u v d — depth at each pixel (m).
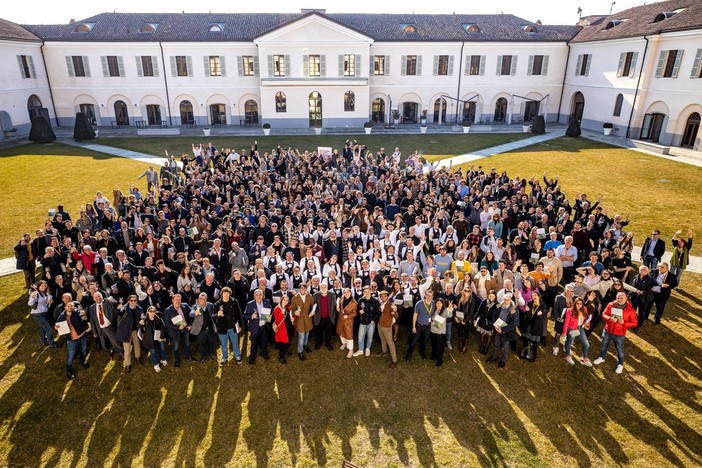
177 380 9.05
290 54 37.16
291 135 35.34
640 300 10.27
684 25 27.67
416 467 7.13
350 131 37.31
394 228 12.62
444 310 9.25
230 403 8.47
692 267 13.57
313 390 8.82
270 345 10.30
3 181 22.23
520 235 12.03
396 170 19.34
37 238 11.93
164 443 7.57
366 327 9.66
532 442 7.58
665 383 8.91
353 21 40.97
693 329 10.60
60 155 28.23
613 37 33.62
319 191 16.03
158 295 9.76
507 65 40.31
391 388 8.88
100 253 11.00
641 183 21.81
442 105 41.03
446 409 8.32
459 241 13.29
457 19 41.84
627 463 7.17
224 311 9.10
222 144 31.84
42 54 37.03
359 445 7.55
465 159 27.72
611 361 9.59
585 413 8.20
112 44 37.31
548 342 10.32
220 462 7.23
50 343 9.90
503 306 9.12
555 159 27.02
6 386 8.80
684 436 7.67
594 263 10.81
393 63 39.50
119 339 8.97
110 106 38.97
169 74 38.53
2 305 11.55
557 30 41.34
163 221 13.11
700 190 20.53
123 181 22.61
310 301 9.51
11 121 33.59
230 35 38.38
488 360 9.66
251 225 12.70
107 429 7.85
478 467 7.12
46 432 7.78
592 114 37.16
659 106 30.47
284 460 7.26
